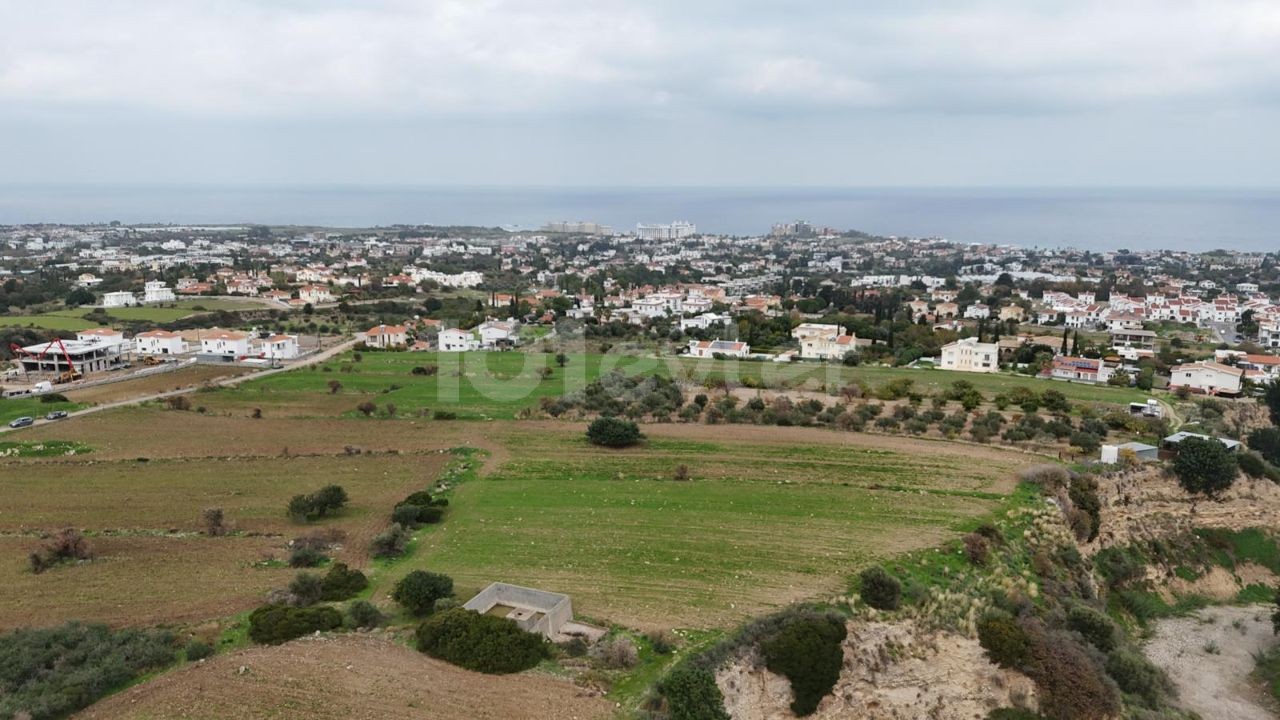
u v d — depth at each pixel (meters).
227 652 38.34
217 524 55.72
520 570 48.88
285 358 130.75
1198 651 55.25
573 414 91.75
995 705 39.84
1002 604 46.41
